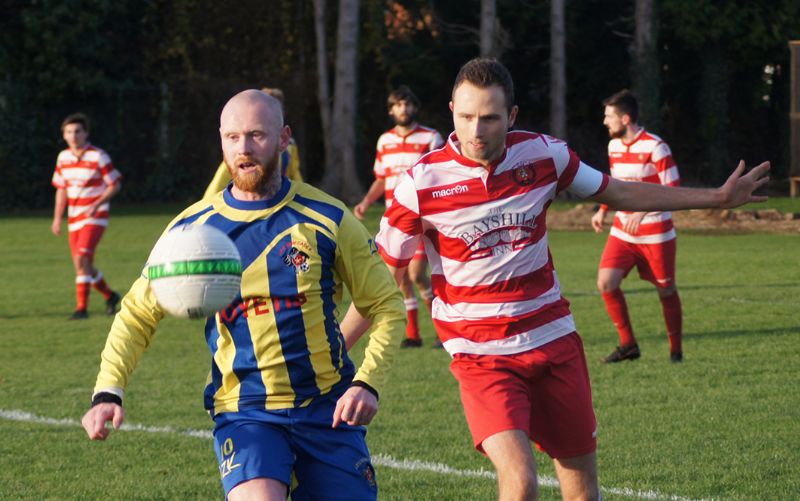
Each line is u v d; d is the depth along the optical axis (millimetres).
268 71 115438
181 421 25609
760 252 60938
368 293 13562
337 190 106750
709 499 18375
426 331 39406
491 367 14984
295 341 13094
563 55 103812
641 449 21922
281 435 13000
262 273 13062
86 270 43875
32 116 108375
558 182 15320
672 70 119750
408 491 19266
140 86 112312
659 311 41438
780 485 19172
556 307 15328
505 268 15109
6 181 107000
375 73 117438
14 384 30547
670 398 26703
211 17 114188
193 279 11930
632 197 15539
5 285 54250
